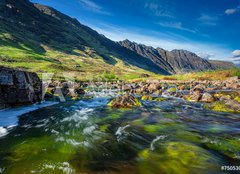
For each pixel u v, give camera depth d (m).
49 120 19.05
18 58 140.62
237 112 23.39
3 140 12.71
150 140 12.87
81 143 12.17
